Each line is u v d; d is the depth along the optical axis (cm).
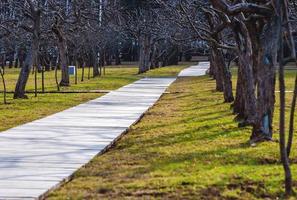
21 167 1199
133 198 942
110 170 1190
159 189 995
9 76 6275
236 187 1002
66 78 4438
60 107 2742
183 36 3500
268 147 1414
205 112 2431
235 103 2270
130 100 3184
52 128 1914
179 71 7431
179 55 11288
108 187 1020
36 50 3259
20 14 3431
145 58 7088
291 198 939
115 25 5466
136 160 1308
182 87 4347
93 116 2319
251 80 1838
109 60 9725
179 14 2489
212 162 1243
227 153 1355
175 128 1908
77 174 1146
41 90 3922
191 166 1202
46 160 1289
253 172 1116
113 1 4638
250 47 1812
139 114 2395
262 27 1504
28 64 3241
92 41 5625
